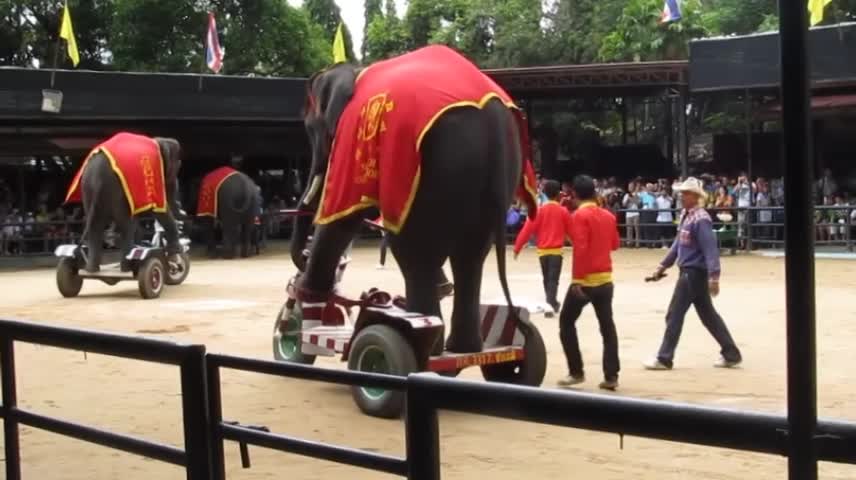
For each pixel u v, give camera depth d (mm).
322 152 9289
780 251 24500
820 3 21094
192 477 3527
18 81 26703
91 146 30453
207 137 33000
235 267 24828
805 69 2002
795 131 2020
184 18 35031
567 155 38312
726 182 27000
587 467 6082
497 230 7777
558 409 2449
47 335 4039
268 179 38562
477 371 9836
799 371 2033
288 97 30234
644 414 2283
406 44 43906
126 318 14414
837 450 1996
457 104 7555
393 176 7512
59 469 6453
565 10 39406
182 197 36250
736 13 35188
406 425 2848
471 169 7570
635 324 12844
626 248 27750
